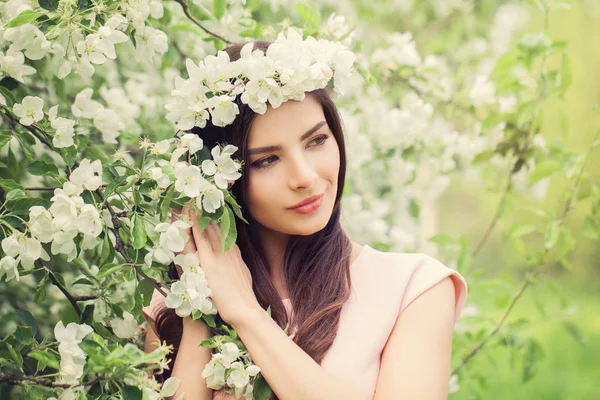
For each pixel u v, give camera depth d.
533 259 2.57
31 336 1.45
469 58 4.35
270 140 1.47
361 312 1.60
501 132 2.63
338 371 1.54
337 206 1.67
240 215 1.44
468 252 2.58
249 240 1.66
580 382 5.78
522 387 5.36
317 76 1.43
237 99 1.49
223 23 2.11
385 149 2.91
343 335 1.58
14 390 1.91
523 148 2.56
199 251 1.54
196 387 1.54
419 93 2.85
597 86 8.23
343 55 1.52
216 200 1.41
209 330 1.57
